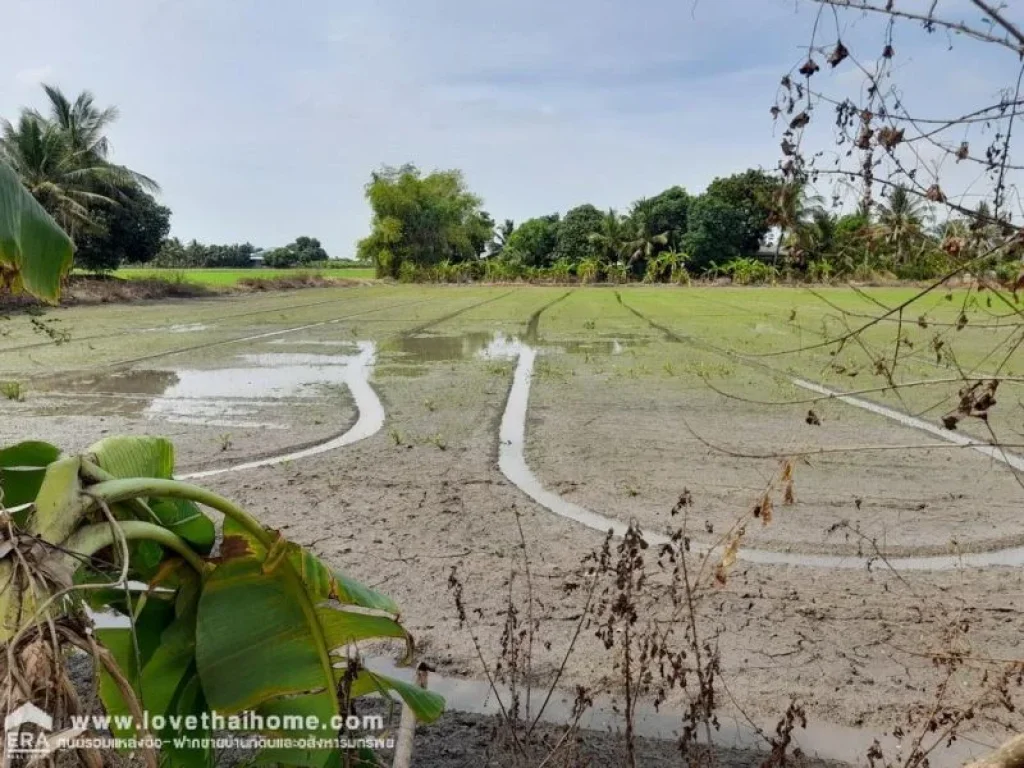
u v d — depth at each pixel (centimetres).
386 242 6906
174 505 262
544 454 899
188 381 1438
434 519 678
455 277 6856
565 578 550
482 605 511
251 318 2914
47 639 176
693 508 708
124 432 1008
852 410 1114
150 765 191
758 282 5353
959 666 425
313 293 5094
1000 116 172
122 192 4022
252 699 219
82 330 2384
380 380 1452
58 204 3459
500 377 1475
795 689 410
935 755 356
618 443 949
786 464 249
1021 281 175
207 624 228
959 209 178
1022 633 465
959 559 565
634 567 330
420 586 542
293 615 234
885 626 477
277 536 231
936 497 729
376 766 263
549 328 2502
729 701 399
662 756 352
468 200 7519
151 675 243
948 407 1101
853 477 794
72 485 199
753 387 1330
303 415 1129
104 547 220
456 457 885
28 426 1041
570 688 409
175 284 4416
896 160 181
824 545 611
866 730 375
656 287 5719
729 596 518
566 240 7512
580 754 335
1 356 1742
